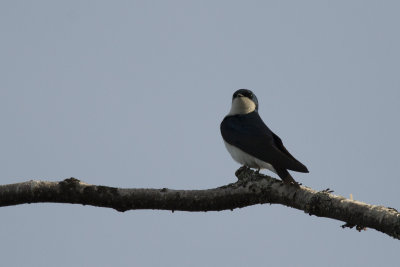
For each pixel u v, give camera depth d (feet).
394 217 23.12
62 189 28.25
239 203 29.07
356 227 25.35
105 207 28.76
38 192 28.17
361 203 24.79
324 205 25.94
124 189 28.60
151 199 28.58
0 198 28.09
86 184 28.60
